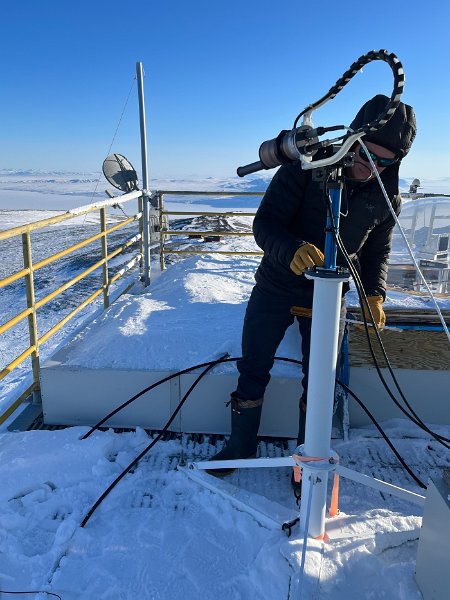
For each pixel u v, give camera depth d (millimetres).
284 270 2225
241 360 2469
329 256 1603
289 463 1951
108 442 2648
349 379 2896
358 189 2051
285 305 2307
